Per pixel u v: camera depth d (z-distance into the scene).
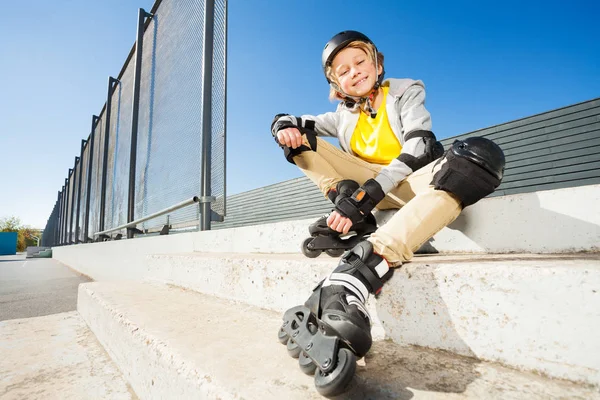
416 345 0.83
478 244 1.14
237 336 1.02
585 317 0.59
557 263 0.69
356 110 1.39
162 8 4.62
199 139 2.99
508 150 5.84
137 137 5.05
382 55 1.33
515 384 0.62
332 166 1.32
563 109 5.36
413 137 1.09
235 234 2.21
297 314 0.82
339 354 0.62
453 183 0.84
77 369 1.33
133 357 1.14
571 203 0.98
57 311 2.68
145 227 4.35
